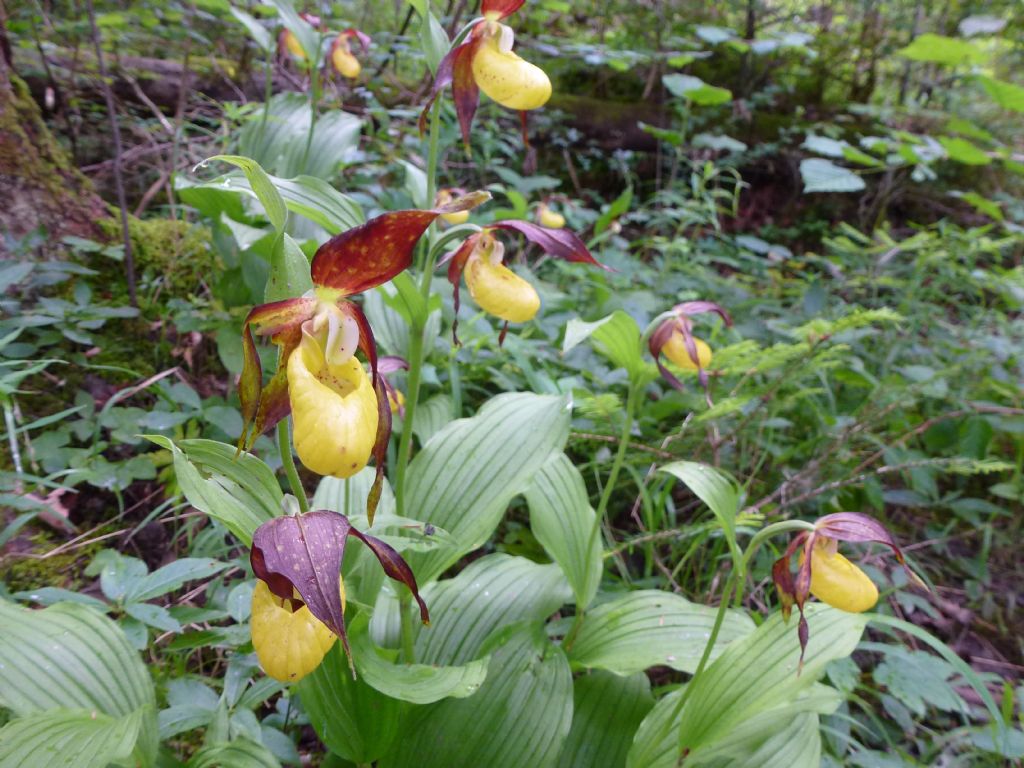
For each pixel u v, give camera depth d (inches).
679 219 35.7
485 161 30.9
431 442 12.3
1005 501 20.6
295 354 8.2
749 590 15.8
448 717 10.8
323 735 10.3
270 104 23.1
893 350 23.0
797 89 45.2
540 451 12.1
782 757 10.7
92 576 12.7
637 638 12.2
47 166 17.7
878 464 19.9
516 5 11.8
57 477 13.7
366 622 10.1
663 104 41.4
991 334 24.7
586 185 41.5
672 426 20.1
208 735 9.3
